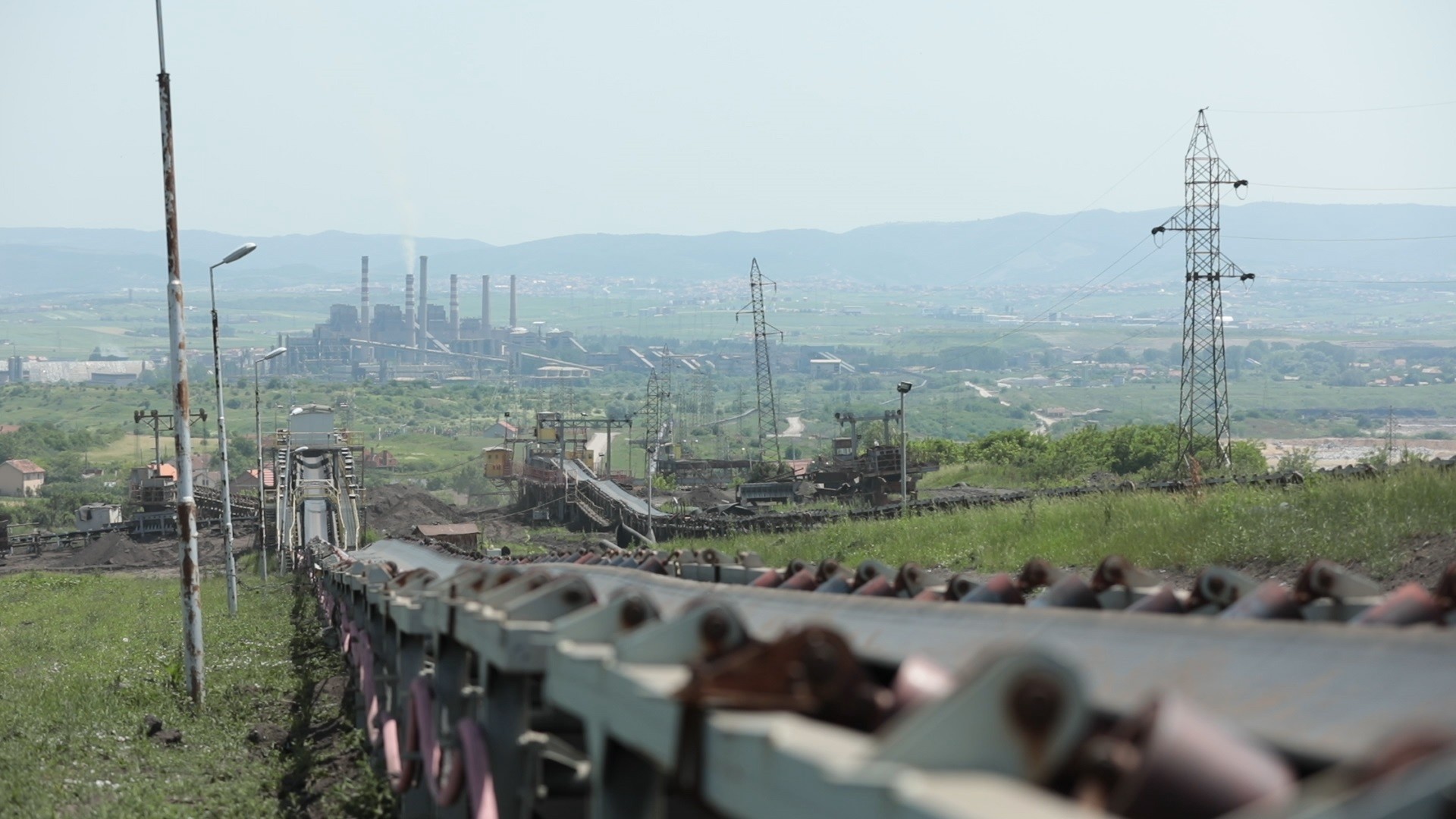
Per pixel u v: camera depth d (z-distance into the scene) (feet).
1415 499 74.18
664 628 16.83
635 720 15.56
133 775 54.44
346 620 75.56
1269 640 13.08
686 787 13.51
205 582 241.35
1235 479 119.96
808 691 13.05
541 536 319.47
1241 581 22.41
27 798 49.21
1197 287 282.36
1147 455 289.33
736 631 16.87
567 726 27.66
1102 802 9.55
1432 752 7.40
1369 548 67.00
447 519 361.71
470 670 31.48
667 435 585.63
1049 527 100.22
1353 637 12.28
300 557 221.05
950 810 8.43
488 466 438.40
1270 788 8.90
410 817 35.88
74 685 82.53
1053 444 348.38
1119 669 14.03
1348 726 10.55
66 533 360.69
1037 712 9.94
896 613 19.88
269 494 334.65
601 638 20.31
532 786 24.75
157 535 353.10
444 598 30.40
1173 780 8.91
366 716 53.31
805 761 10.59
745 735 12.01
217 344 144.87
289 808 46.42
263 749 61.21
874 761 10.05
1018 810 8.43
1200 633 14.06
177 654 100.48
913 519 131.34
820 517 180.04
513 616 23.03
